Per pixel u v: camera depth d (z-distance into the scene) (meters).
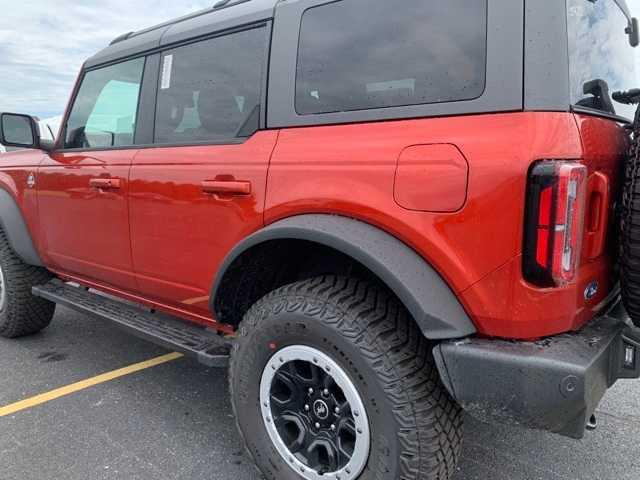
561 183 1.50
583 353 1.60
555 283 1.56
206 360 2.38
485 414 1.67
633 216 1.68
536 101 1.58
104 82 3.21
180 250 2.55
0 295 3.92
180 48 2.72
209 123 2.51
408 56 1.84
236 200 2.24
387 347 1.78
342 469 1.90
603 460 2.53
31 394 3.16
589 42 1.85
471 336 1.70
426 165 1.69
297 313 1.94
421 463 1.74
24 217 3.70
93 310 3.11
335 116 2.01
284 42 2.22
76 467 2.43
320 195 1.93
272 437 2.11
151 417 2.90
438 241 1.66
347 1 2.04
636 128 1.81
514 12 1.61
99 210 3.02
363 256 1.76
